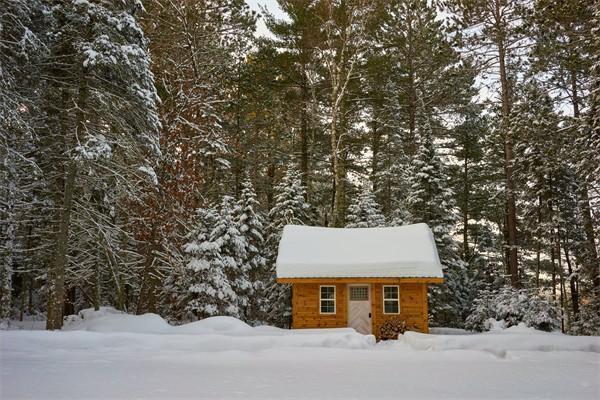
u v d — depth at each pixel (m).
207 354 13.27
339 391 8.16
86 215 18.73
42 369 10.00
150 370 10.30
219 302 22.56
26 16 16.31
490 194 37.91
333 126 27.81
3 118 15.27
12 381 8.57
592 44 17.91
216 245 22.75
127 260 23.28
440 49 25.94
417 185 27.73
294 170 30.67
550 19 17.94
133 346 14.27
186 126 22.31
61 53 18.25
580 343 14.98
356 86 31.23
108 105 17.52
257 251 26.00
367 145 38.19
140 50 17.09
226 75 28.28
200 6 24.94
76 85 17.73
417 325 20.42
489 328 22.28
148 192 20.31
